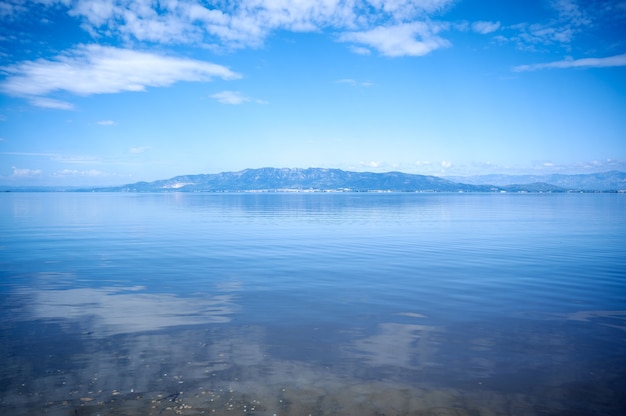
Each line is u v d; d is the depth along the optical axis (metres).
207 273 19.11
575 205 107.56
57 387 7.81
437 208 89.31
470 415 6.98
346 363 9.02
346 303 13.88
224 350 9.71
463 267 20.58
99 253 25.33
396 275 18.64
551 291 15.55
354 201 147.12
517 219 55.22
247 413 6.95
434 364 8.99
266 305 13.62
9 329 11.11
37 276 18.28
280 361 9.10
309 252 25.92
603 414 7.04
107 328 11.23
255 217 60.59
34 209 83.62
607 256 23.92
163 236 35.09
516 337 10.62
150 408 7.09
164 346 9.94
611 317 12.28
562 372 8.62
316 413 6.99
